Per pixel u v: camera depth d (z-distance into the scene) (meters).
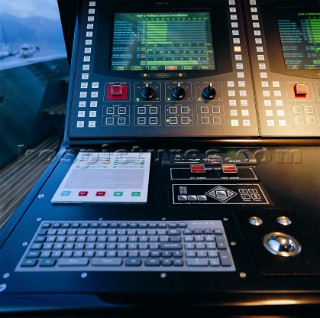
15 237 0.57
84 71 0.93
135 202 0.65
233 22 0.98
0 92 1.27
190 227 0.59
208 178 0.74
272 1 1.00
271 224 0.59
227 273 0.49
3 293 0.46
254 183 0.72
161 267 0.50
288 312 0.46
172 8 1.00
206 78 0.92
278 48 0.96
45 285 0.48
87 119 0.88
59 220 0.60
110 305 0.45
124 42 0.97
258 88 0.91
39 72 1.57
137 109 0.89
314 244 0.55
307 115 0.89
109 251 0.53
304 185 0.72
